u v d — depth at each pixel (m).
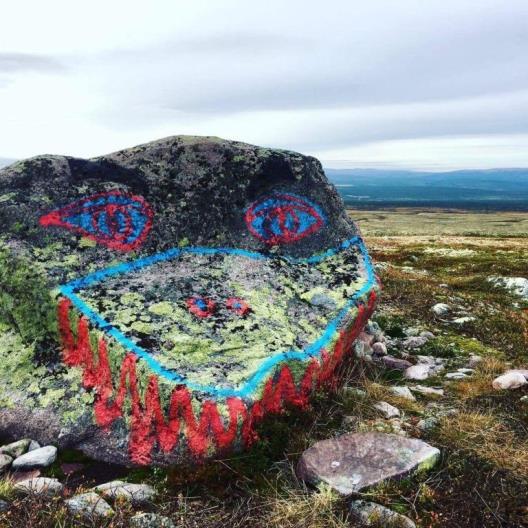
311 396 6.68
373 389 7.17
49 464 5.47
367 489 4.96
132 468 5.46
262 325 6.65
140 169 7.93
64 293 6.38
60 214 7.08
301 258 8.17
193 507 4.77
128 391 5.71
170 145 8.30
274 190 8.41
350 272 8.21
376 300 8.16
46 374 6.23
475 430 6.16
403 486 5.07
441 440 5.95
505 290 17.08
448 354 9.69
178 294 6.75
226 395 5.48
